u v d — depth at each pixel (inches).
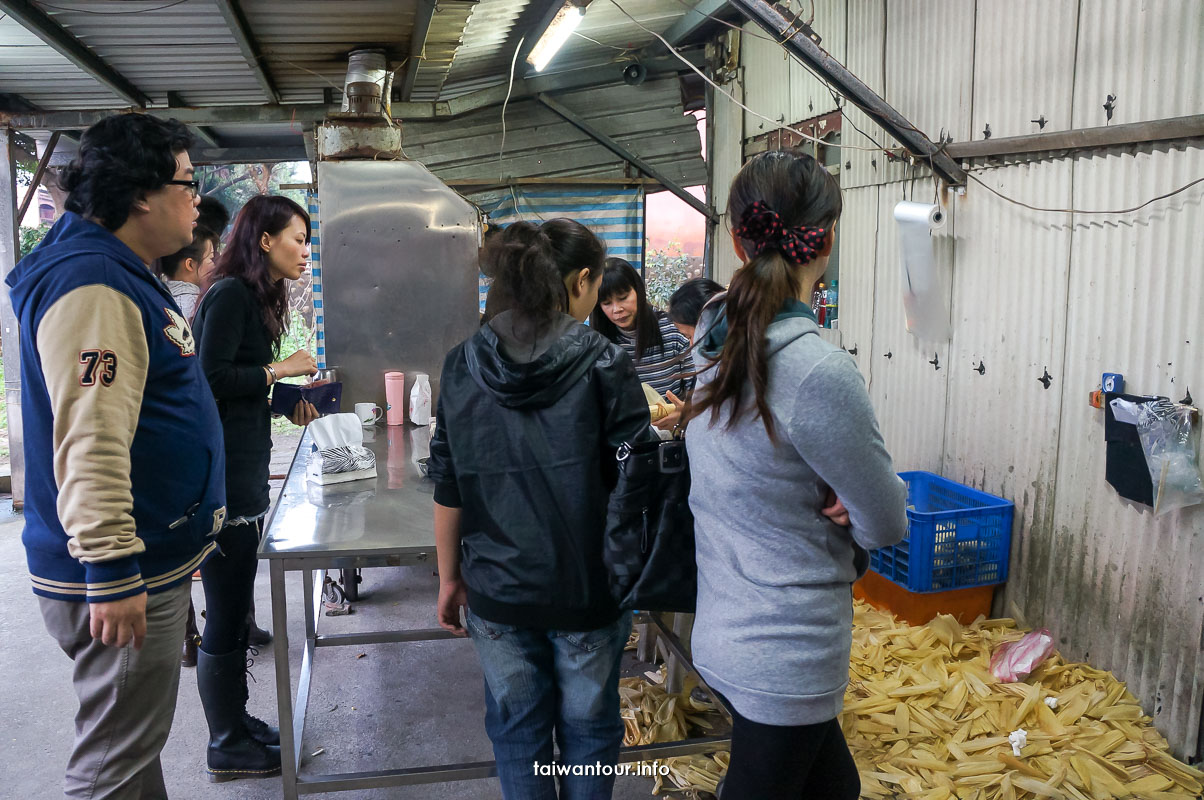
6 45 157.3
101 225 61.8
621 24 208.8
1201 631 93.3
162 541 63.3
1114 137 101.1
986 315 125.5
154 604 63.3
